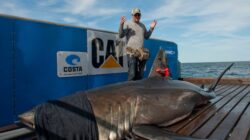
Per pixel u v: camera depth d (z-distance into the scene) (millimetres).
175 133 3668
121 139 3986
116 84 4559
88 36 6254
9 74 4602
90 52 6301
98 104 3887
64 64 5641
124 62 7414
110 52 6914
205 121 4414
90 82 6289
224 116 4719
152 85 4695
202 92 5406
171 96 4551
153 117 4168
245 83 10234
